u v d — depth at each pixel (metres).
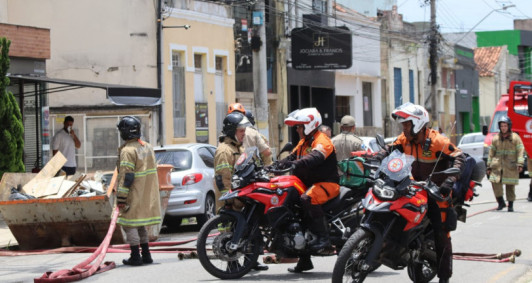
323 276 9.98
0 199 13.48
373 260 8.05
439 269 8.69
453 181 8.37
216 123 28.61
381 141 8.89
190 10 27.14
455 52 56.28
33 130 20.58
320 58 33.41
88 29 25.64
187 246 13.38
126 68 25.52
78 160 25.59
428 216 8.61
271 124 33.22
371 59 43.59
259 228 9.66
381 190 8.05
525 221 16.12
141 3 25.53
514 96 29.27
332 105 39.00
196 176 16.16
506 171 18.03
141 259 11.15
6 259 12.43
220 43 28.95
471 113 60.19
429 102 51.78
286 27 34.34
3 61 17.06
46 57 20.16
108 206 12.90
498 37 74.44
